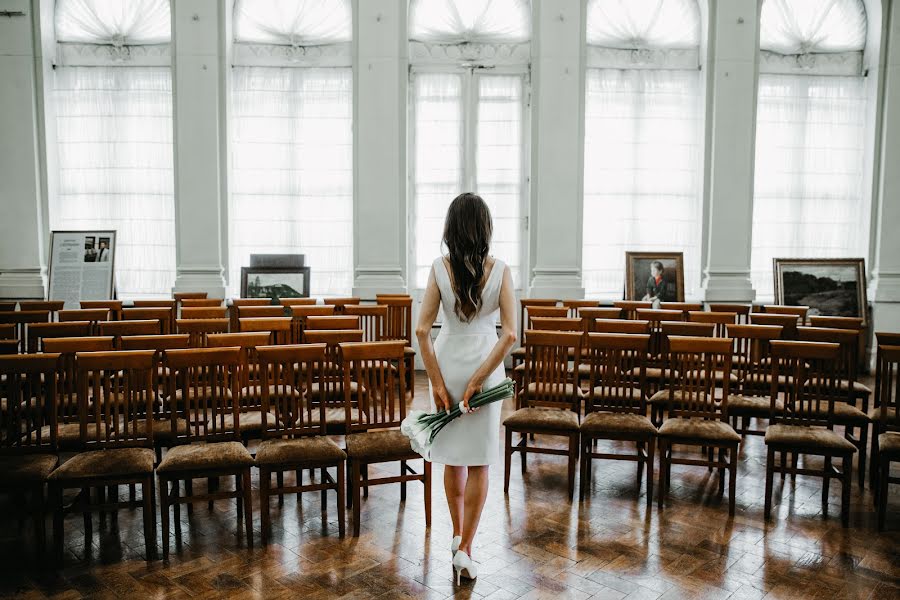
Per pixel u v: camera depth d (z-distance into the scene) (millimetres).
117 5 8648
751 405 4422
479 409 2986
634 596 2943
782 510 3990
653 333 5621
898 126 8891
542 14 8594
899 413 3984
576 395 4355
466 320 3012
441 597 2920
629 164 9062
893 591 3010
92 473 3162
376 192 8648
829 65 9102
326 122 8875
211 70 8453
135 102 8758
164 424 3781
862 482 4398
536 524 3736
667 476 4352
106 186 8812
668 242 9156
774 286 8734
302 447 3480
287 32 8734
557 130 8680
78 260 8312
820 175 9195
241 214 8867
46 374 3377
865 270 8734
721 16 8719
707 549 3430
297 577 3096
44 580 3057
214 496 3367
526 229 8961
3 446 3355
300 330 5660
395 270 8695
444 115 8867
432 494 4223
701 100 8945
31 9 8391
